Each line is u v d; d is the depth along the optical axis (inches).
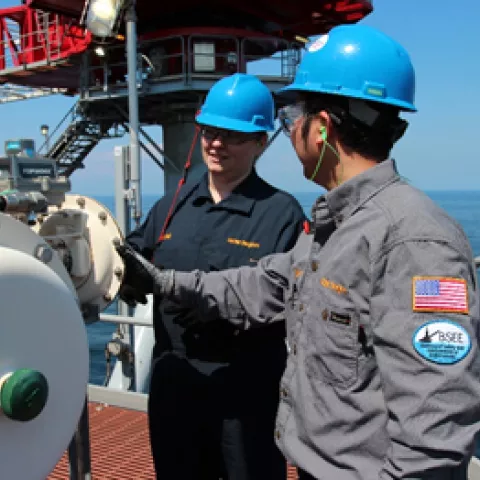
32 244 66.2
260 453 97.7
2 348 58.6
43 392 59.4
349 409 60.4
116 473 138.2
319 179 68.9
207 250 99.5
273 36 530.6
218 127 97.3
